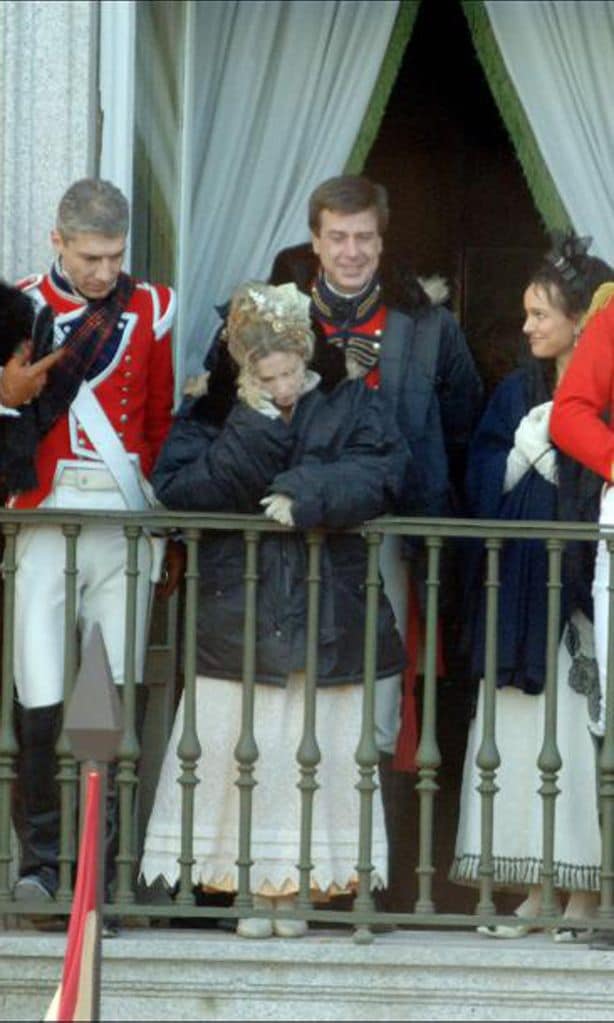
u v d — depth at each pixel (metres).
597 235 29.75
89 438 25.89
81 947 20.59
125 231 25.62
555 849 25.91
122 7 28.52
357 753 25.27
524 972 25.36
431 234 31.09
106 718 20.16
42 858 25.95
